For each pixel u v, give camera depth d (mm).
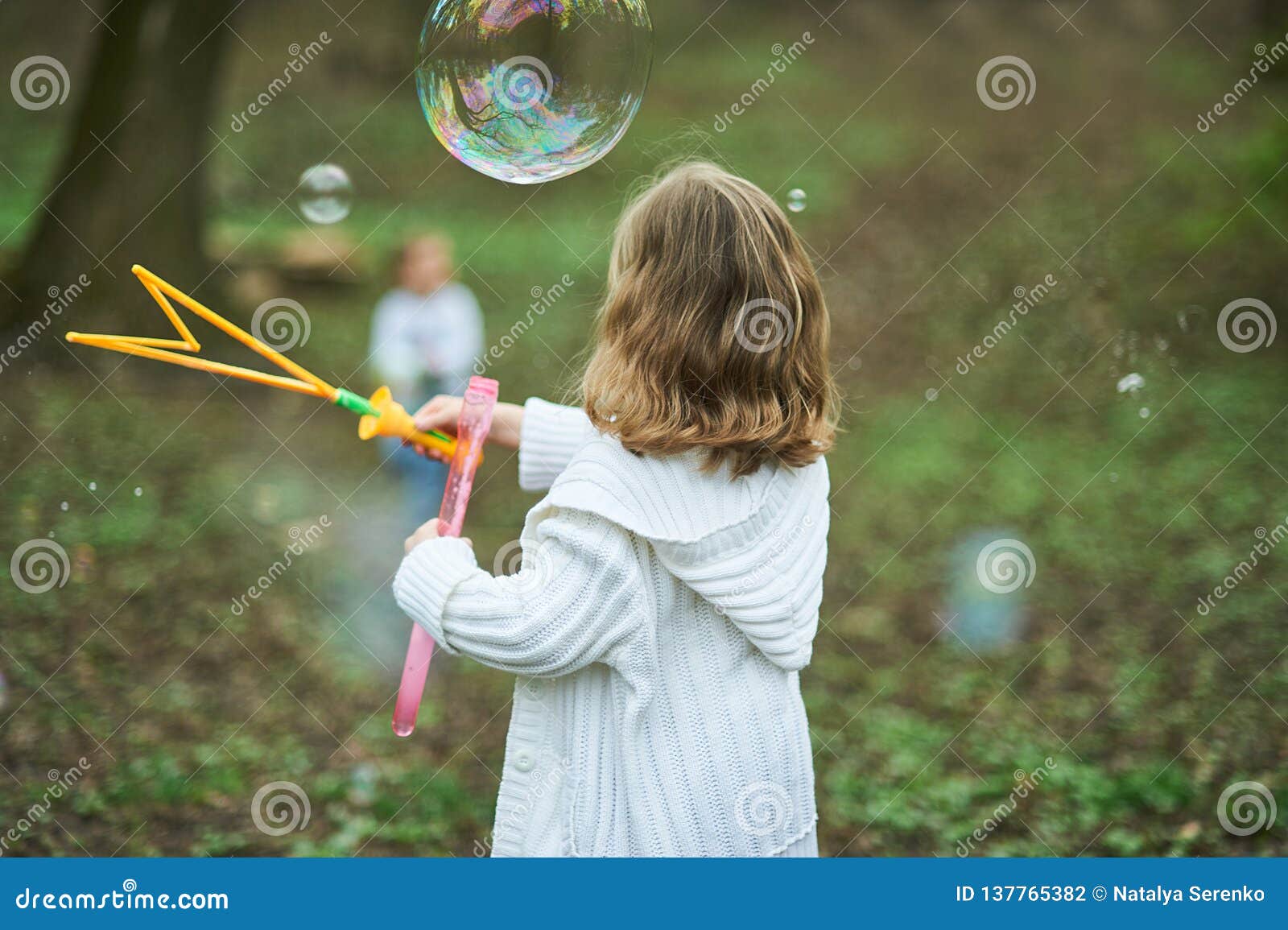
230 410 10008
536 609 2404
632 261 2555
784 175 17297
